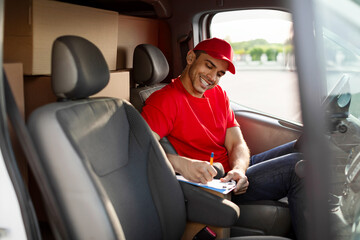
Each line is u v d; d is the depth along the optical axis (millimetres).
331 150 873
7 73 1387
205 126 2055
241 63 9508
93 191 1103
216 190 1614
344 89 1006
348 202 933
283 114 5113
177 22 2596
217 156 2086
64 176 1100
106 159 1311
